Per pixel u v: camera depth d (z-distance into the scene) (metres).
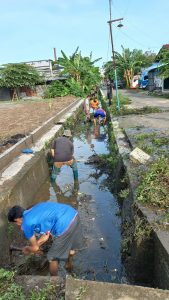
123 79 54.09
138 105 21.53
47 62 46.03
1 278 4.11
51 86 38.09
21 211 4.66
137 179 6.84
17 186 7.25
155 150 8.83
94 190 9.34
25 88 42.09
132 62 51.94
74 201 8.68
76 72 37.97
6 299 3.70
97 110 18.19
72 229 4.79
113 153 10.88
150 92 34.22
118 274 5.57
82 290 3.53
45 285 3.95
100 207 8.23
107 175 10.41
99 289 3.53
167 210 5.34
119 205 8.22
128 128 12.72
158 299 3.38
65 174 10.81
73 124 18.77
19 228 6.62
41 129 13.30
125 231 6.24
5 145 10.54
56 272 5.02
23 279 4.10
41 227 4.62
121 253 6.11
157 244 4.69
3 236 5.72
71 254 5.38
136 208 5.64
